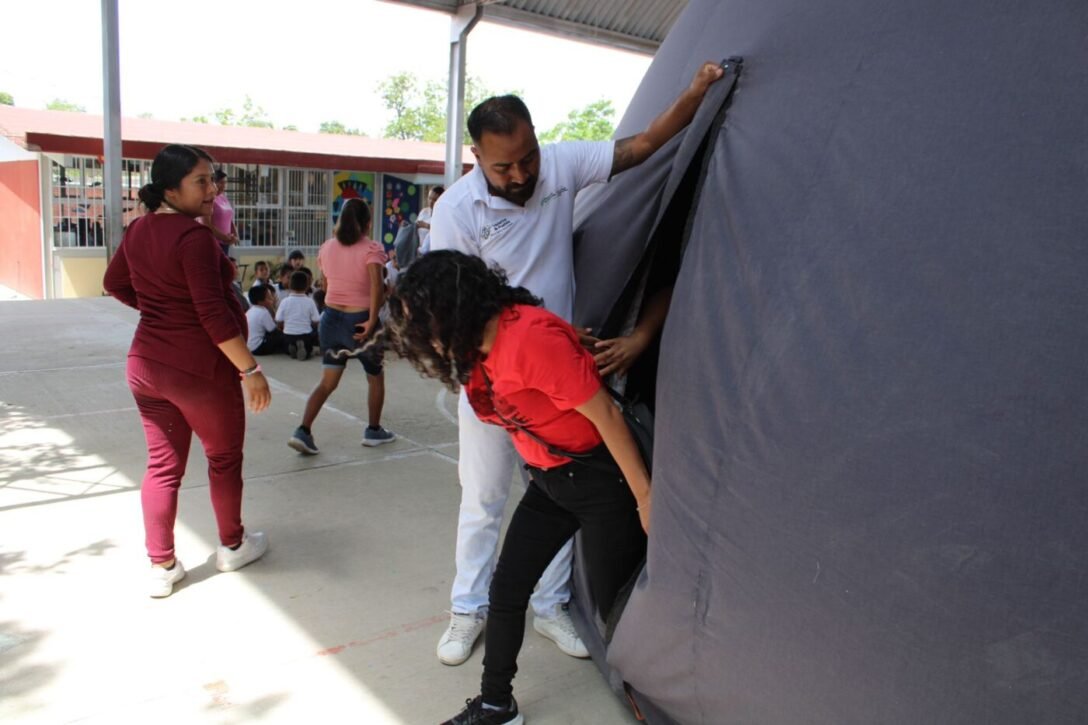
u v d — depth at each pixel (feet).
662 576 7.30
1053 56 5.49
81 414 19.36
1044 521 4.96
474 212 8.98
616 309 9.06
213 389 10.73
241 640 10.19
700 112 8.07
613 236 9.15
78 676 9.34
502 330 7.04
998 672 5.13
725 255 7.06
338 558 12.53
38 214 56.18
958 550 5.21
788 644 6.17
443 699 9.23
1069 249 5.08
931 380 5.40
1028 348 5.10
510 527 8.45
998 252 5.31
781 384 6.21
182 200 10.35
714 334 6.91
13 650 9.77
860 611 5.66
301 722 8.76
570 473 7.75
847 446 5.72
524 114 8.18
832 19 7.21
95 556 12.19
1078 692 4.89
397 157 66.95
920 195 5.75
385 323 7.34
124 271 11.00
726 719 7.02
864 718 5.76
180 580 11.51
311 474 16.06
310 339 26.40
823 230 6.25
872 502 5.57
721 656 6.78
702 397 6.89
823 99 6.77
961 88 5.83
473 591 10.10
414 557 12.67
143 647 9.94
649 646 7.63
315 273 64.69
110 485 14.94
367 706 9.05
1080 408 4.91
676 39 10.36
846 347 5.83
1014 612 5.04
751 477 6.36
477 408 7.68
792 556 6.05
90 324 30.35
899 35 6.46
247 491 15.06
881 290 5.74
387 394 22.50
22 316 31.78
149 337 10.48
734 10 8.91
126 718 8.69
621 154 8.98
